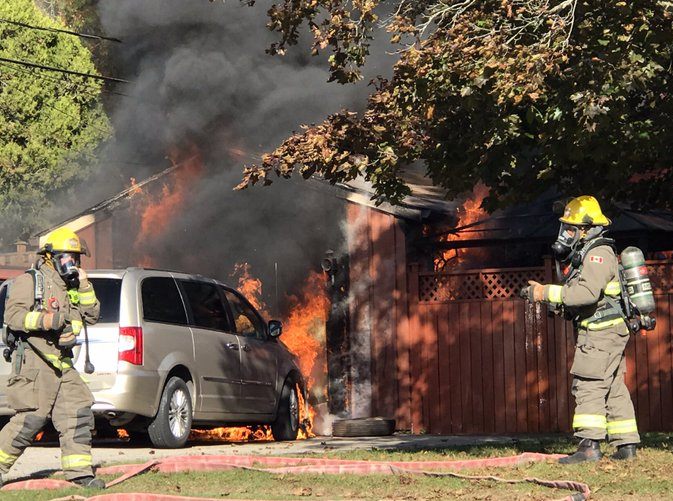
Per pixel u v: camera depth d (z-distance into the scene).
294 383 17.27
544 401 18.52
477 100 11.76
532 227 20.50
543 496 7.55
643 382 17.55
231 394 15.27
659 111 13.34
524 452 10.57
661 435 14.53
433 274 19.69
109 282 13.62
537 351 18.62
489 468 9.21
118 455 12.58
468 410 19.09
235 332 15.75
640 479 8.06
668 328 17.47
